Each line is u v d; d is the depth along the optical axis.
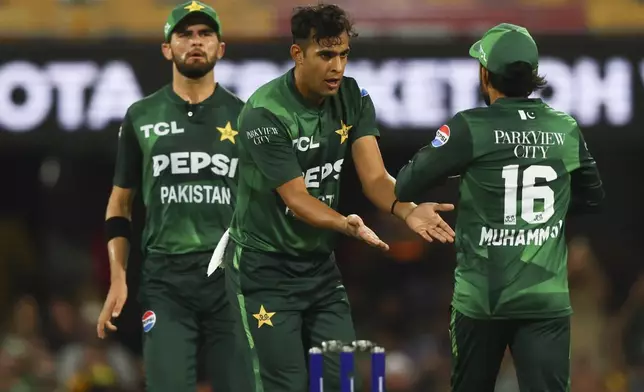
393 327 37.69
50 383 34.66
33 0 33.84
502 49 18.03
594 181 18.59
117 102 32.56
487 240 17.89
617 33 32.81
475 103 32.56
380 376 17.11
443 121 32.56
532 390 18.09
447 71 32.62
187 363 21.30
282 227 19.06
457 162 17.89
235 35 33.72
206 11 21.64
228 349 21.56
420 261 39.34
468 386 18.67
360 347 17.20
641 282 35.69
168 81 32.66
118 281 21.98
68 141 32.62
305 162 19.06
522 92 18.19
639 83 32.66
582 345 34.06
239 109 22.08
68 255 40.38
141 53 32.62
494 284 17.84
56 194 41.66
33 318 35.59
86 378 33.28
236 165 21.81
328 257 19.50
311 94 18.88
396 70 32.66
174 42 21.64
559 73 32.78
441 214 38.31
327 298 19.42
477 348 18.36
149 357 21.36
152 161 21.78
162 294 21.64
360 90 19.52
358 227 18.00
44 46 32.62
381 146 35.22
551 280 17.95
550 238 17.97
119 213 22.41
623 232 41.03
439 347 36.97
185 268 21.58
